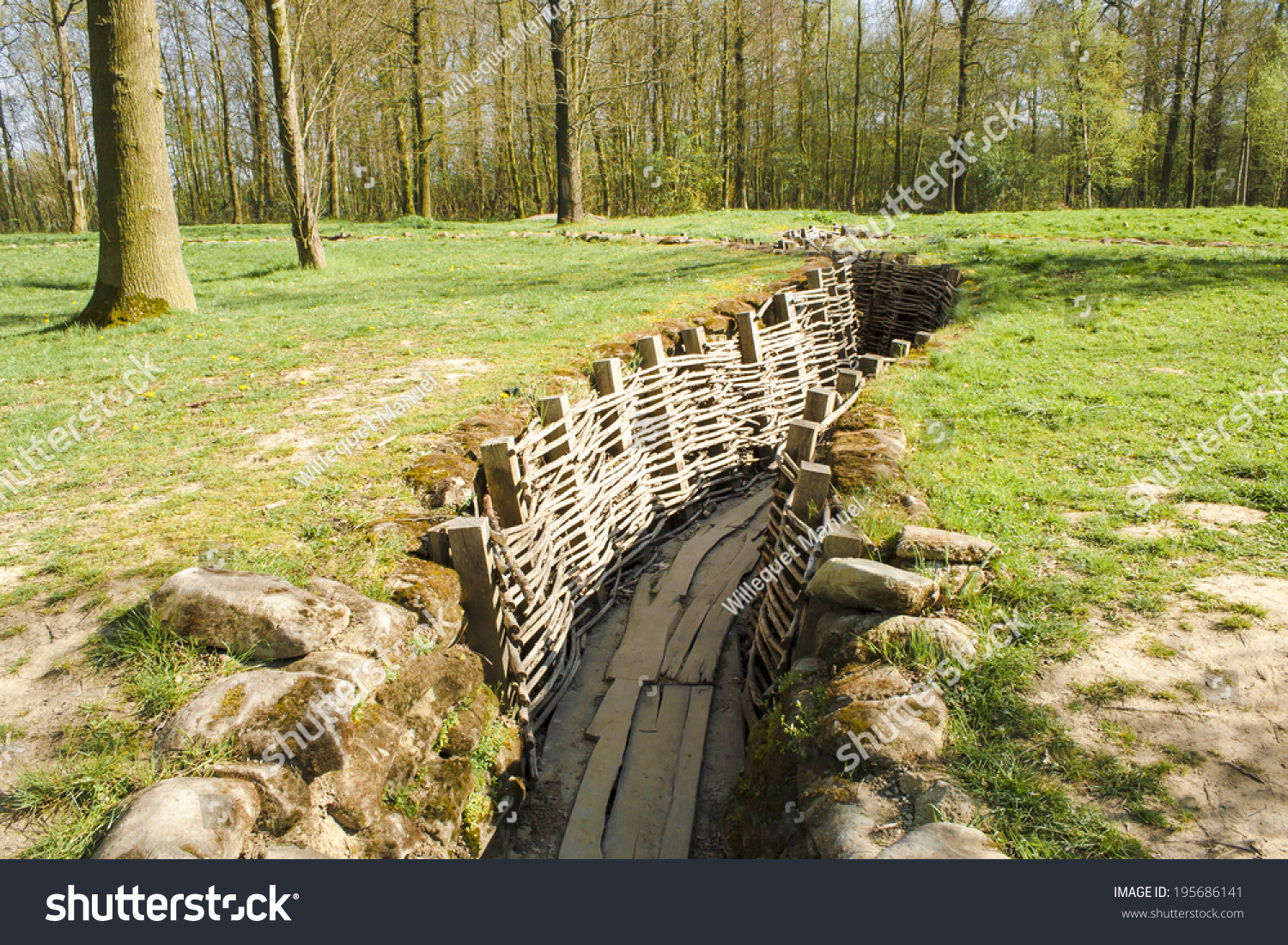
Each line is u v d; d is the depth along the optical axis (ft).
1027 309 36.27
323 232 99.40
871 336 49.03
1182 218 73.26
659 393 27.09
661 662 20.45
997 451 19.07
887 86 156.25
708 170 132.77
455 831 12.24
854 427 20.51
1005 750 10.14
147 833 8.23
